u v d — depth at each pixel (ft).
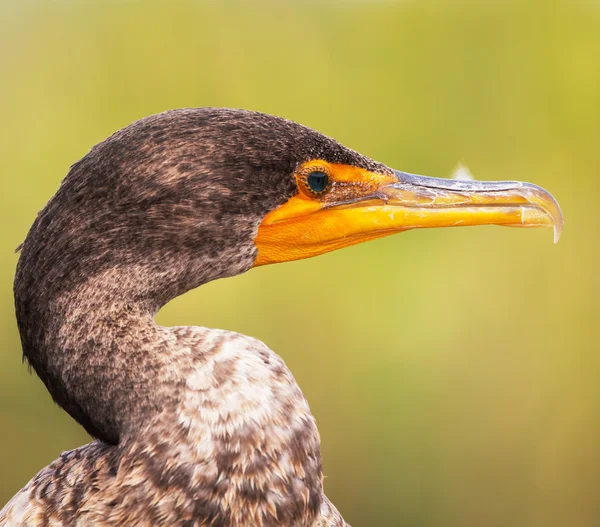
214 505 14.46
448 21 47.98
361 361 36.55
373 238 18.51
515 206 18.76
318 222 17.69
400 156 46.03
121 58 45.60
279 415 14.98
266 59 47.06
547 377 36.22
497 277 39.55
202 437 14.57
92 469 15.30
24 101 43.65
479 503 33.14
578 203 43.65
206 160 15.66
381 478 33.42
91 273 15.15
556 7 47.11
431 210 18.52
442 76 47.50
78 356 15.07
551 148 45.62
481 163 46.01
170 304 37.22
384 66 47.47
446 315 38.14
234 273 16.71
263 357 15.52
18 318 15.62
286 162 16.58
